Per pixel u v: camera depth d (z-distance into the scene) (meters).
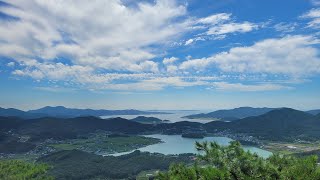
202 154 19.22
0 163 167.62
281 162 19.31
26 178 154.62
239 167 17.92
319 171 18.23
